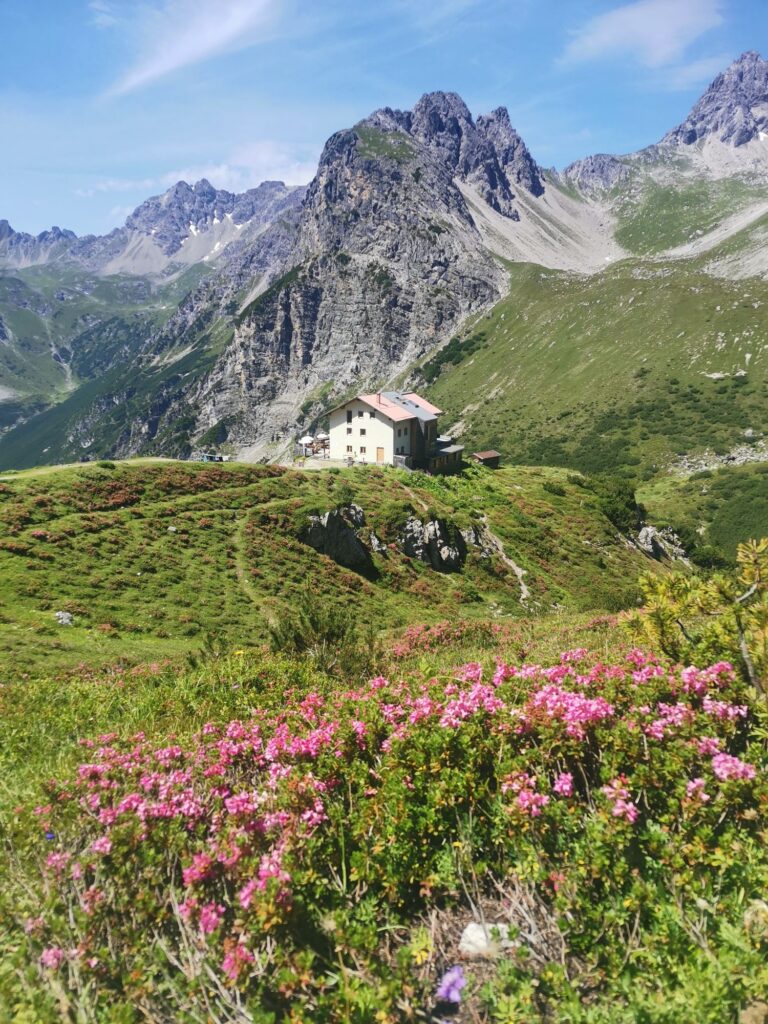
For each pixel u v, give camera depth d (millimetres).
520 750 6344
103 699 13594
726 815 5402
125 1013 3982
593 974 4281
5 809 7062
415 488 87938
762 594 7273
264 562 58281
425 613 60844
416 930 4836
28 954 4703
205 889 5121
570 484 112312
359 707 8172
